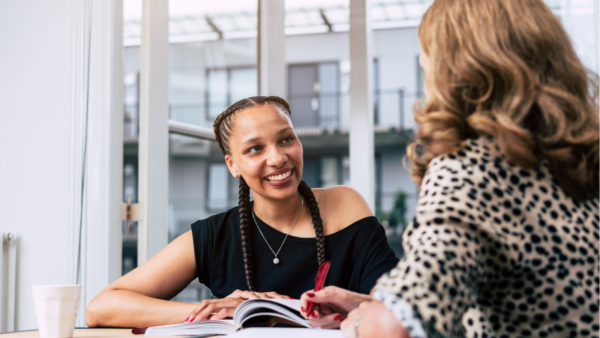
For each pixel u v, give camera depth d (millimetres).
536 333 588
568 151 590
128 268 1975
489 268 566
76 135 1862
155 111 2021
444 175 578
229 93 2525
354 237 1252
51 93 1914
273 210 1228
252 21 2502
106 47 1882
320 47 12406
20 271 1873
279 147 1142
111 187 1854
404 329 479
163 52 2068
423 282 492
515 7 614
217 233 1289
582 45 1733
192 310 1053
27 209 1894
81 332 995
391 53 12008
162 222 2041
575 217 590
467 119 607
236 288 1237
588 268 577
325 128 12234
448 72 625
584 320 576
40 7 1955
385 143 12398
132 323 1078
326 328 810
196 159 2475
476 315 609
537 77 597
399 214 12242
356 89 2311
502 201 564
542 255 563
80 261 1816
